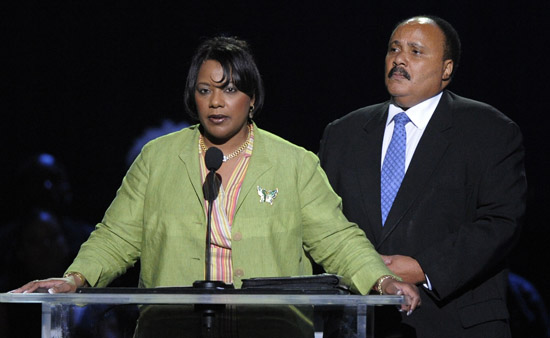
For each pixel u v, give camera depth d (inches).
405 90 550.6
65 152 961.5
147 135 749.3
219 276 439.2
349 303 357.4
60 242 714.8
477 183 543.8
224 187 445.1
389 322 538.0
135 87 962.7
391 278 427.5
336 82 947.3
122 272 456.1
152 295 353.4
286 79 951.0
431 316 534.3
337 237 450.9
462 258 522.6
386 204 549.3
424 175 542.6
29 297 358.9
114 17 959.6
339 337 366.6
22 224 711.7
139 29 961.5
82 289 372.2
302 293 372.5
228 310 363.9
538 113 932.0
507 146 546.0
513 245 541.6
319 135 950.4
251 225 438.0
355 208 553.9
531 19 922.7
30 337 689.6
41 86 960.9
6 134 959.6
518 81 930.7
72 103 962.7
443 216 538.3
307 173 455.5
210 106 434.3
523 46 927.0
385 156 556.1
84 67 962.1
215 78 433.1
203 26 958.4
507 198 538.9
